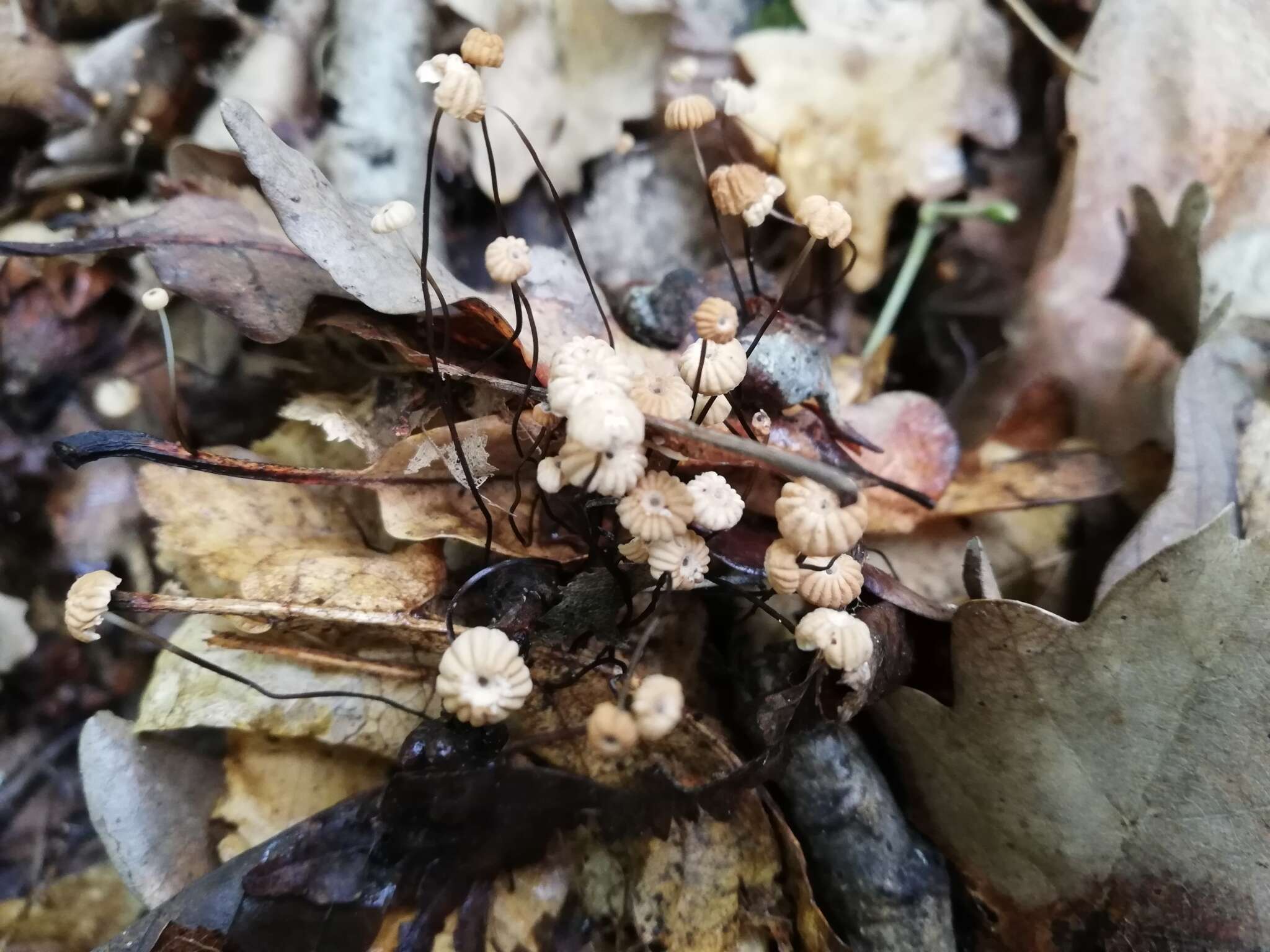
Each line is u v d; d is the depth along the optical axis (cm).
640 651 11
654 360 14
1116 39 17
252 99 16
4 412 15
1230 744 11
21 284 15
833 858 12
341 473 13
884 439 15
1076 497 15
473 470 13
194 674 14
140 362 15
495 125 16
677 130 17
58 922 14
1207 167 16
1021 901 13
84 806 15
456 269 16
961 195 17
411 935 12
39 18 16
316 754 14
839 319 17
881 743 13
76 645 15
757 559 13
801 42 17
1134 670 11
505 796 12
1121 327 16
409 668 14
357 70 16
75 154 16
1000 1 17
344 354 15
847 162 17
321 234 12
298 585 13
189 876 13
